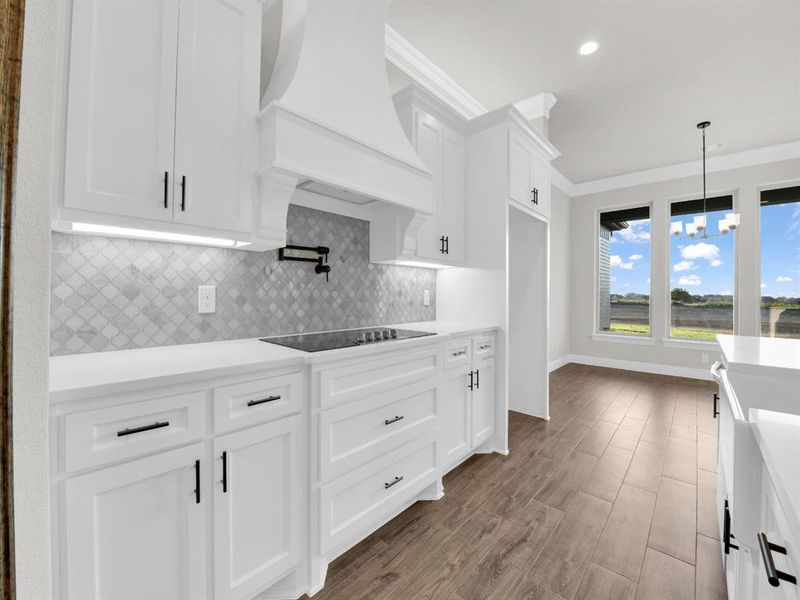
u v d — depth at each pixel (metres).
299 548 1.34
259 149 1.48
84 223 1.11
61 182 1.05
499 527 1.72
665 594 1.34
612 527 1.72
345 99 1.69
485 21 2.36
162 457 1.01
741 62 2.76
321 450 1.39
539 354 3.26
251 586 1.19
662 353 4.86
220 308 1.67
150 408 1.00
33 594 0.41
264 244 1.57
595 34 2.48
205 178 1.33
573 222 5.59
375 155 1.79
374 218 2.36
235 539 1.17
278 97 1.50
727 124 3.71
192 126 1.30
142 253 1.45
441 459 2.04
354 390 1.52
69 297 1.29
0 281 0.33
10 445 0.35
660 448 2.60
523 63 2.78
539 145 3.07
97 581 0.92
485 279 2.71
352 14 1.75
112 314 1.38
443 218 2.55
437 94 2.94
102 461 0.92
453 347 2.16
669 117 3.57
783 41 2.53
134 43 1.18
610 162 4.70
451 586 1.38
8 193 0.33
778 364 1.27
